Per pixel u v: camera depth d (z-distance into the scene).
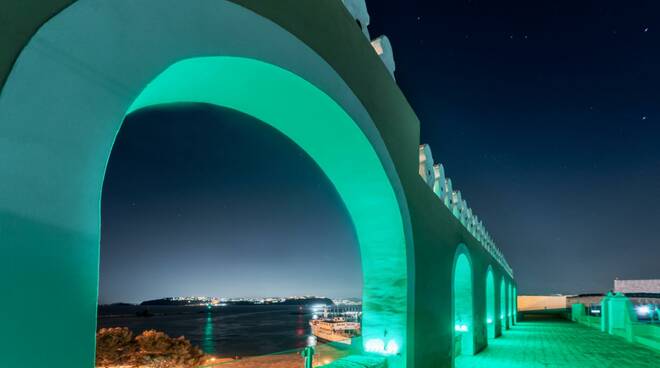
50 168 1.35
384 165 4.79
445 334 7.55
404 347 5.12
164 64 1.86
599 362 10.24
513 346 13.52
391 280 5.30
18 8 1.32
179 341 13.73
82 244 1.43
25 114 1.30
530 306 41.16
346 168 4.81
